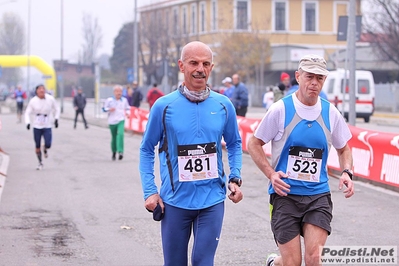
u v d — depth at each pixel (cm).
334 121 652
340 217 1148
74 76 12306
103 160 2095
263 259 885
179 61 640
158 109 630
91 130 3653
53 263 877
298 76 642
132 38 8694
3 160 2095
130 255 917
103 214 1198
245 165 1914
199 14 7562
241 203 1298
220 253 917
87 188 1499
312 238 626
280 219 641
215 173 631
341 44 7875
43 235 1034
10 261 887
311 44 7769
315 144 643
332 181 1570
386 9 5197
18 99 4606
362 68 6506
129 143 2758
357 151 1577
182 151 624
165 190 632
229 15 7219
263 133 650
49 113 1856
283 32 7656
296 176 641
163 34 7619
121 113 2089
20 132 3531
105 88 9456
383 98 5825
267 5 7500
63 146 2608
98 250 944
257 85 6644
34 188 1502
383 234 1018
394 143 1407
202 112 629
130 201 1329
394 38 5216
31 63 7256
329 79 4103
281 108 643
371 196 1356
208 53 626
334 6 7862
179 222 628
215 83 6831
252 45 6606
